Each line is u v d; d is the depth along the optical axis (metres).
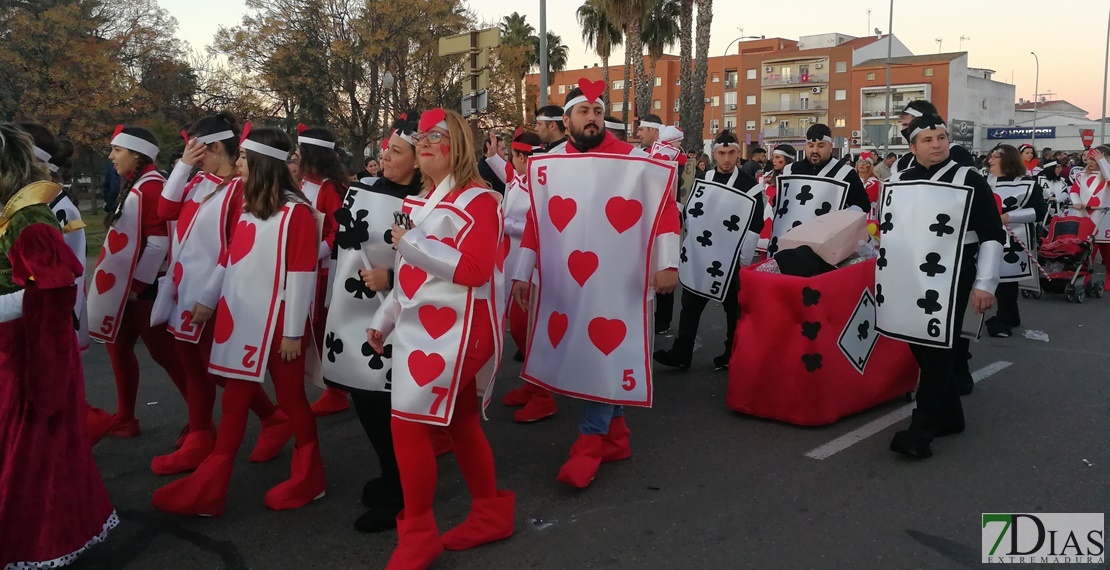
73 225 4.03
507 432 5.19
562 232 4.29
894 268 4.50
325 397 5.59
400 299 3.21
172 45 30.11
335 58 28.30
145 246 4.73
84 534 3.24
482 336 3.18
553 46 50.72
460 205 3.10
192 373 4.40
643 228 4.22
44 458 3.13
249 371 3.78
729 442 4.92
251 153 3.73
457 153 3.14
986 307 4.32
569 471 4.15
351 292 3.65
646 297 4.28
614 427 4.59
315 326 5.01
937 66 67.25
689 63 26.08
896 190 4.54
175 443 4.98
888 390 5.51
